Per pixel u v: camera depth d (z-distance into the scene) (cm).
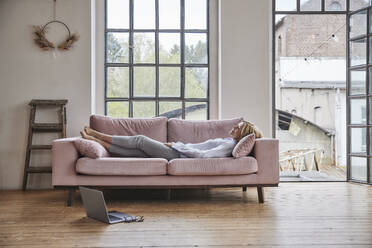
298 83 659
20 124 471
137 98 514
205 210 339
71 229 274
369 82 482
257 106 491
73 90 477
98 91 505
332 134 659
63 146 369
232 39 491
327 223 288
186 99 516
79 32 478
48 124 461
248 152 374
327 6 531
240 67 491
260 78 492
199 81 518
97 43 506
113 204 371
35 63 474
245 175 374
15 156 471
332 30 648
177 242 241
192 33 518
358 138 495
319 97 661
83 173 367
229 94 490
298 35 650
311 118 661
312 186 471
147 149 396
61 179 367
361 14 494
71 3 478
